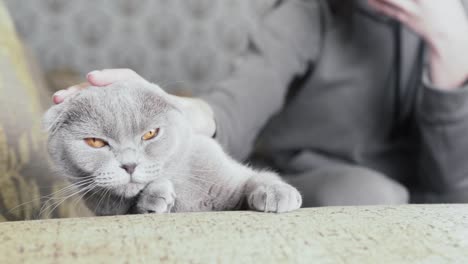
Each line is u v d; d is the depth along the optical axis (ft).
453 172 2.32
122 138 1.68
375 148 2.55
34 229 1.14
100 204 1.77
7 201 1.75
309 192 2.16
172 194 1.66
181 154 1.79
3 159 1.80
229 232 1.13
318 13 2.66
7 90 1.99
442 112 2.21
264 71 2.48
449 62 2.26
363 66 2.54
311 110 2.62
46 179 1.89
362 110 2.54
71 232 1.12
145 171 1.68
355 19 2.57
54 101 1.83
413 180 2.55
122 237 1.10
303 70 2.65
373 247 1.07
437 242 1.09
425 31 2.26
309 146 2.62
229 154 2.25
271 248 1.07
